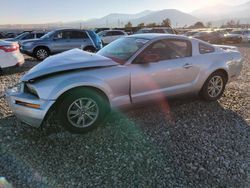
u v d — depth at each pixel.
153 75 4.19
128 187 2.74
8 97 3.77
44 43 12.34
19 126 4.03
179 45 4.59
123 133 3.85
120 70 3.90
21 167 3.02
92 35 12.87
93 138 3.70
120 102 3.99
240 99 5.44
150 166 3.09
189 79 4.66
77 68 3.71
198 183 2.82
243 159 3.25
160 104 4.86
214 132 3.95
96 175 2.92
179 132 3.93
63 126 3.70
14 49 8.41
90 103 3.76
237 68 5.34
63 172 2.96
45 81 3.53
